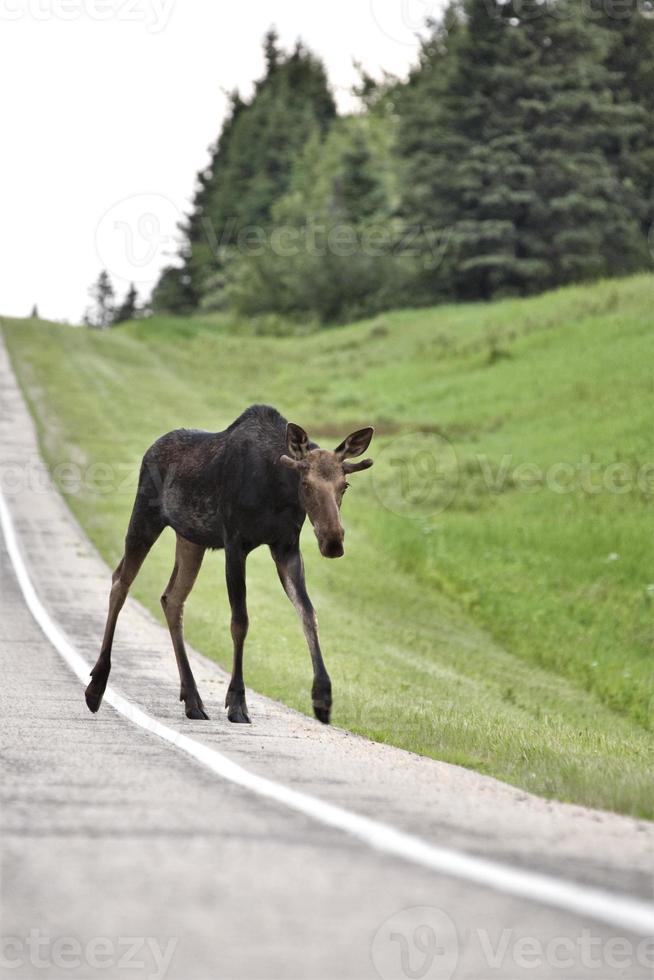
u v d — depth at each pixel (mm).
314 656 44156
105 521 125375
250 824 23375
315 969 15266
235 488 43594
